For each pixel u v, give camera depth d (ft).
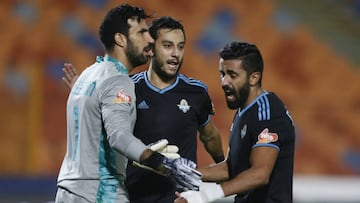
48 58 146.92
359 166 135.23
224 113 136.15
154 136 47.88
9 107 121.49
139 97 48.19
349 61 153.99
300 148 137.08
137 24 43.55
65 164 42.68
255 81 42.65
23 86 127.44
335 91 150.30
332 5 166.30
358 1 168.55
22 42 147.95
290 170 42.52
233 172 43.60
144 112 47.93
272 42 155.12
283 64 153.89
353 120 142.20
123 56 43.68
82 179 41.24
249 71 42.32
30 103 122.52
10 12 150.51
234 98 42.91
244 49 42.29
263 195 42.39
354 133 139.54
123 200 42.32
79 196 41.11
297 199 114.32
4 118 120.57
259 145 41.22
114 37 43.24
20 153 119.44
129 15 43.39
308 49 155.12
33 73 128.36
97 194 41.34
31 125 121.19
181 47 48.11
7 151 119.24
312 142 137.59
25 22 149.89
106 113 40.22
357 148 137.39
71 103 42.75
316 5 164.04
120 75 41.60
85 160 41.42
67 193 41.55
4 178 115.55
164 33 47.60
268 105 42.04
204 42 152.35
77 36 149.79
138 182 47.42
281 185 42.16
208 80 148.05
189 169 40.57
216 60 150.10
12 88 126.93
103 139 41.63
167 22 47.78
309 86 151.33
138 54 43.68
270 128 41.42
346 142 138.10
